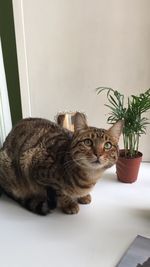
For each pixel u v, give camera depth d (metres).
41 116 0.67
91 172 0.45
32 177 0.48
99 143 0.43
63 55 0.61
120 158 0.54
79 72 0.61
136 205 0.49
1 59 0.61
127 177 0.55
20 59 0.63
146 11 0.55
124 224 0.44
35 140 0.50
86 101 0.63
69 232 0.43
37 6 0.58
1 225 0.45
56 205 0.48
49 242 0.41
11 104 0.68
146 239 0.40
